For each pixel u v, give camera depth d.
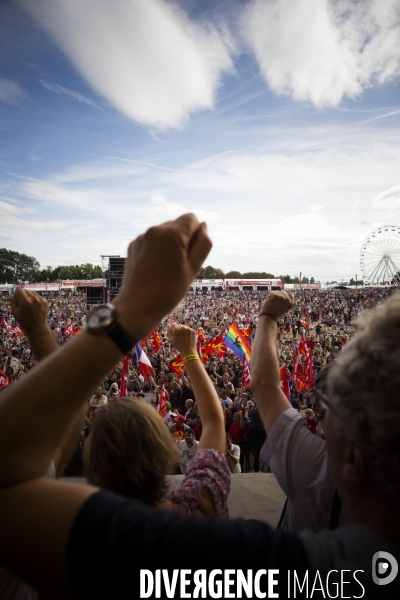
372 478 0.57
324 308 45.62
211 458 1.21
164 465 1.17
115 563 0.51
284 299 1.51
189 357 1.51
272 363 1.38
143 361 11.72
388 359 0.56
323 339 24.95
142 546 0.52
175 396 11.20
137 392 11.50
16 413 0.53
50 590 0.53
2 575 1.04
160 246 0.60
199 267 0.66
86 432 5.46
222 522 0.60
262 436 7.00
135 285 0.60
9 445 0.52
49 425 0.53
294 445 1.18
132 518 0.56
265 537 0.57
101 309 0.58
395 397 0.54
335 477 0.68
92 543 0.52
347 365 0.63
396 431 0.52
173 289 0.60
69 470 4.51
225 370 14.14
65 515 0.54
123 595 0.51
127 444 1.10
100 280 54.78
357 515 0.61
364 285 73.75
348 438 0.63
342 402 0.61
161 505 1.07
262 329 1.49
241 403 9.73
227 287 75.50
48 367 0.56
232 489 3.01
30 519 0.53
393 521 0.56
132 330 0.57
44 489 0.55
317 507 1.08
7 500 0.53
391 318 0.62
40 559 0.52
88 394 0.57
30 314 1.38
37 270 144.38
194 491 1.09
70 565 0.51
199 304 56.91
